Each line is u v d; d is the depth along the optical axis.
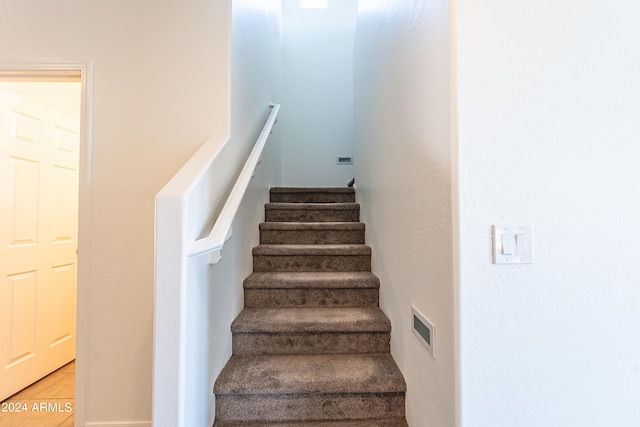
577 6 0.90
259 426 1.26
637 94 0.91
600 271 0.88
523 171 0.87
